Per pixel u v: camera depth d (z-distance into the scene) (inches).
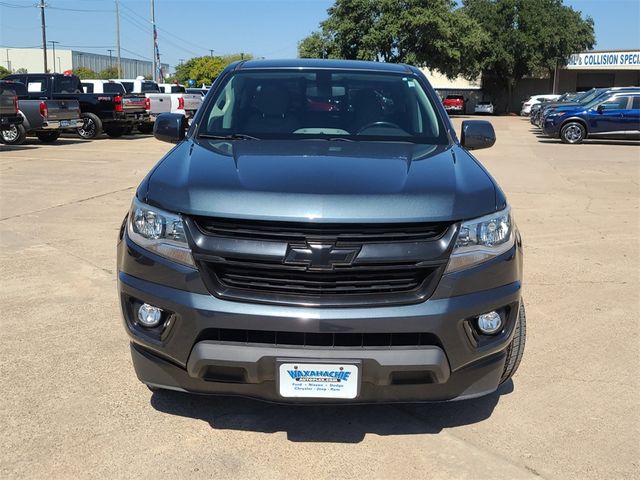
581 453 122.0
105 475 112.5
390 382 110.9
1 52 4296.3
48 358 158.2
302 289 108.7
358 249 108.0
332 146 144.4
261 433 126.9
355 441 124.7
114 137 869.8
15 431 125.5
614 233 310.2
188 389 116.3
